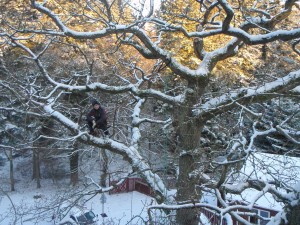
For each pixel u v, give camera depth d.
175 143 11.33
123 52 15.62
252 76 16.61
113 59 15.62
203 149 9.83
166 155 10.34
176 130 10.63
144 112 16.72
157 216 9.04
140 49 10.76
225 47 10.70
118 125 13.28
